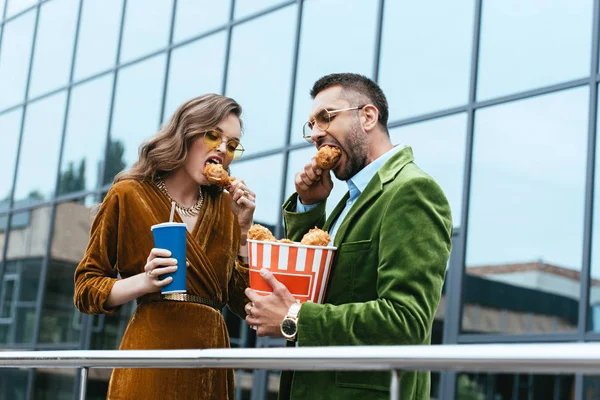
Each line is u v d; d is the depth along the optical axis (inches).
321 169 123.8
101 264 128.1
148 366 94.0
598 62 316.8
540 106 329.7
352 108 121.4
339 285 113.8
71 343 506.0
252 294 110.8
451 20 361.1
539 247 320.5
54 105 564.4
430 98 361.4
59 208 539.2
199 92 466.0
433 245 109.7
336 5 406.3
